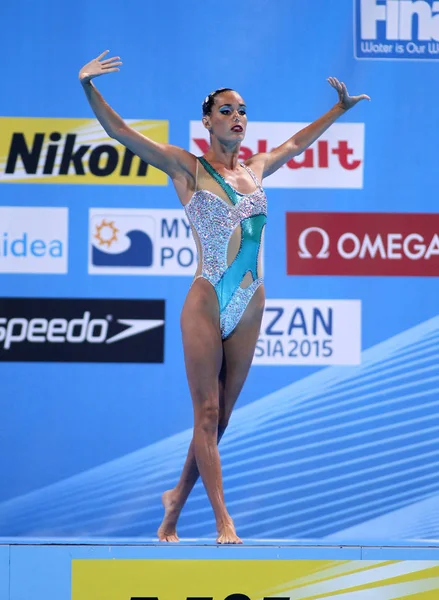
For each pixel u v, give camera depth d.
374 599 11.29
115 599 11.17
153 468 17.38
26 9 17.28
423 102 17.75
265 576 11.23
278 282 17.55
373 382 17.61
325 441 17.55
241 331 12.55
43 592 11.20
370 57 17.67
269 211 17.55
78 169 17.34
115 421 17.34
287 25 17.59
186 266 17.50
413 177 17.72
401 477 17.58
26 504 17.14
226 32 17.55
